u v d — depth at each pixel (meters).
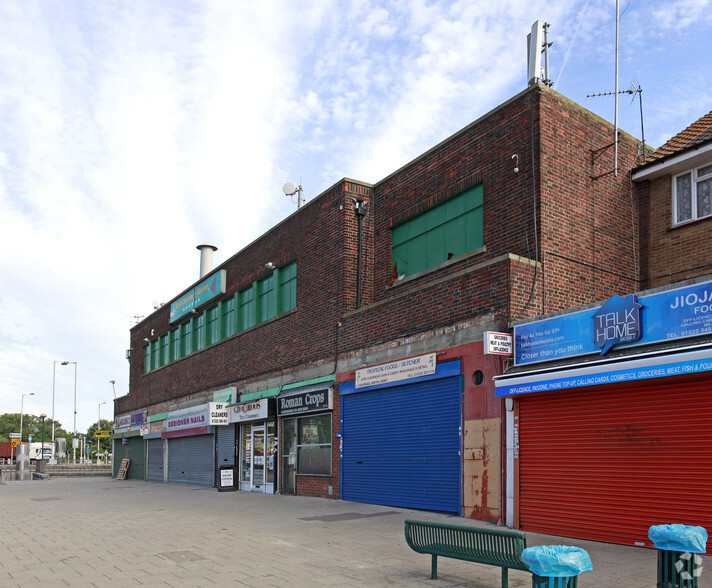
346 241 17.08
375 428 14.95
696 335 8.73
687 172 13.80
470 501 11.91
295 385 18.48
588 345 10.11
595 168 13.79
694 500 8.57
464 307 12.60
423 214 15.87
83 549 9.76
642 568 7.61
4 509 16.61
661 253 13.99
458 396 12.48
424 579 7.29
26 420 124.25
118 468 38.06
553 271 12.48
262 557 8.70
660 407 9.12
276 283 20.66
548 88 13.16
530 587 6.90
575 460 10.16
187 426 25.41
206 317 26.59
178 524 12.41
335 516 12.90
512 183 13.29
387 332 14.79
